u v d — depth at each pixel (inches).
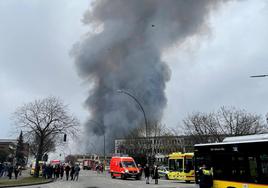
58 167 1770.4
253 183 511.2
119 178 1765.5
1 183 1200.2
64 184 1236.5
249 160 526.9
